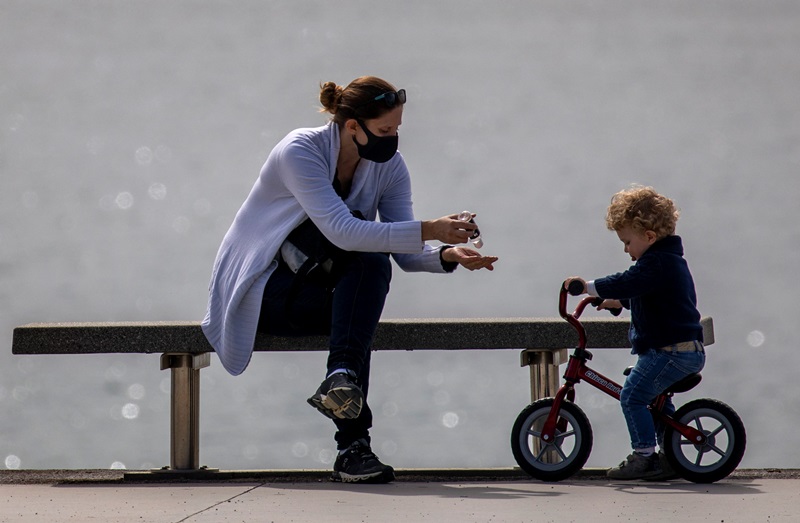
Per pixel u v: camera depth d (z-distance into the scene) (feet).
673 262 54.44
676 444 54.13
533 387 59.57
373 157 54.65
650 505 46.65
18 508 46.39
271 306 54.85
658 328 54.34
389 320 58.85
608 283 54.39
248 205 55.98
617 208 55.52
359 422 54.19
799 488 51.70
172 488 52.42
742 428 53.42
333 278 53.93
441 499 48.24
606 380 55.57
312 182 53.57
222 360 55.67
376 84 54.29
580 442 54.54
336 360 51.98
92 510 45.80
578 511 45.19
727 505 46.57
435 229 52.54
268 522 42.93
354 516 44.16
